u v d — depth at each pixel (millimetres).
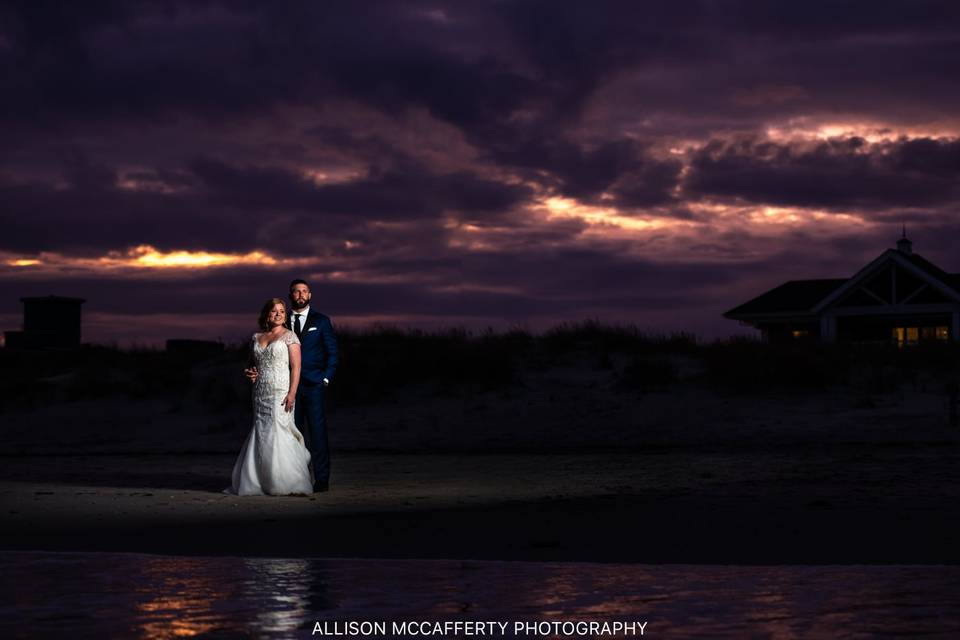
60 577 5117
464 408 22531
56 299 47469
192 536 7715
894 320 46500
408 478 12945
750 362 23656
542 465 14562
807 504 9203
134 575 5184
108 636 3812
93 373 27594
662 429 19938
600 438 19391
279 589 4762
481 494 10844
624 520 8359
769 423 19844
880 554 6473
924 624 3945
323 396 11789
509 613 4207
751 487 10867
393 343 28219
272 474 10930
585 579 5012
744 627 3908
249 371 11461
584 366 26391
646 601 4430
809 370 22781
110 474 14172
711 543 7047
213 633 3859
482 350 26047
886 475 11875
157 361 29375
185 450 19641
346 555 6684
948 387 20547
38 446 21500
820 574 5141
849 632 3818
